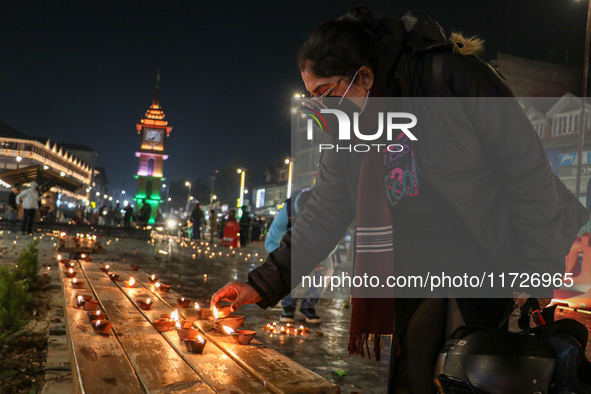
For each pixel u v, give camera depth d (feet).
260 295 6.57
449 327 6.02
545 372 5.17
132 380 5.12
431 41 5.87
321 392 4.97
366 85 5.87
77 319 8.20
